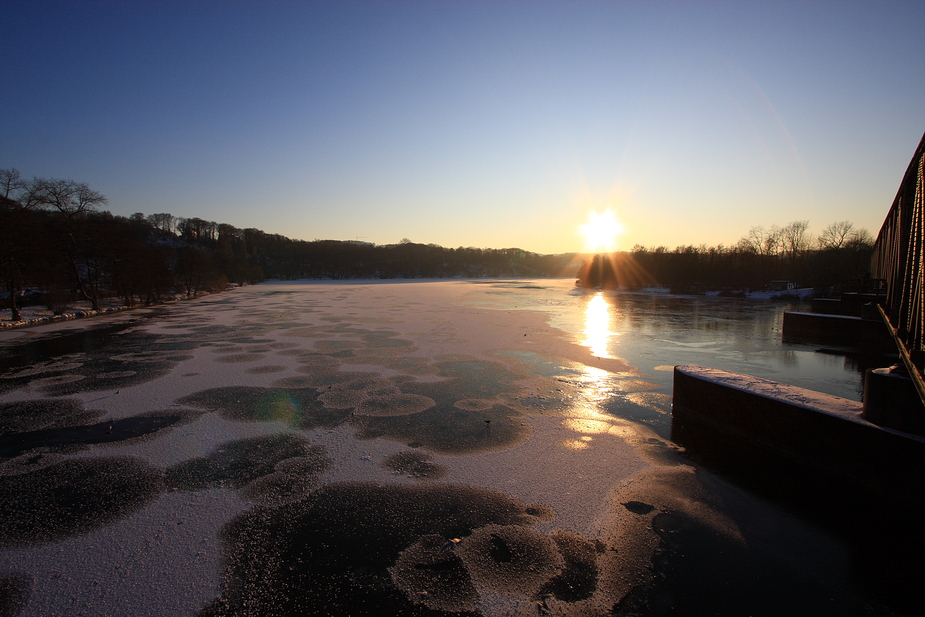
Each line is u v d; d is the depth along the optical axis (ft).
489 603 16.46
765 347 67.77
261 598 16.72
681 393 36.91
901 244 27.63
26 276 98.78
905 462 22.29
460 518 22.09
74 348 66.69
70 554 19.35
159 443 31.42
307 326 90.89
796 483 25.21
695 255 227.81
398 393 43.45
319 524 21.61
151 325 92.99
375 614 15.94
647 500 23.65
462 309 127.03
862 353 63.46
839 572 18.16
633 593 16.96
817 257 209.15
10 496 24.27
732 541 20.18
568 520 21.88
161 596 16.84
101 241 123.44
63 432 33.45
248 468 27.58
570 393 43.27
